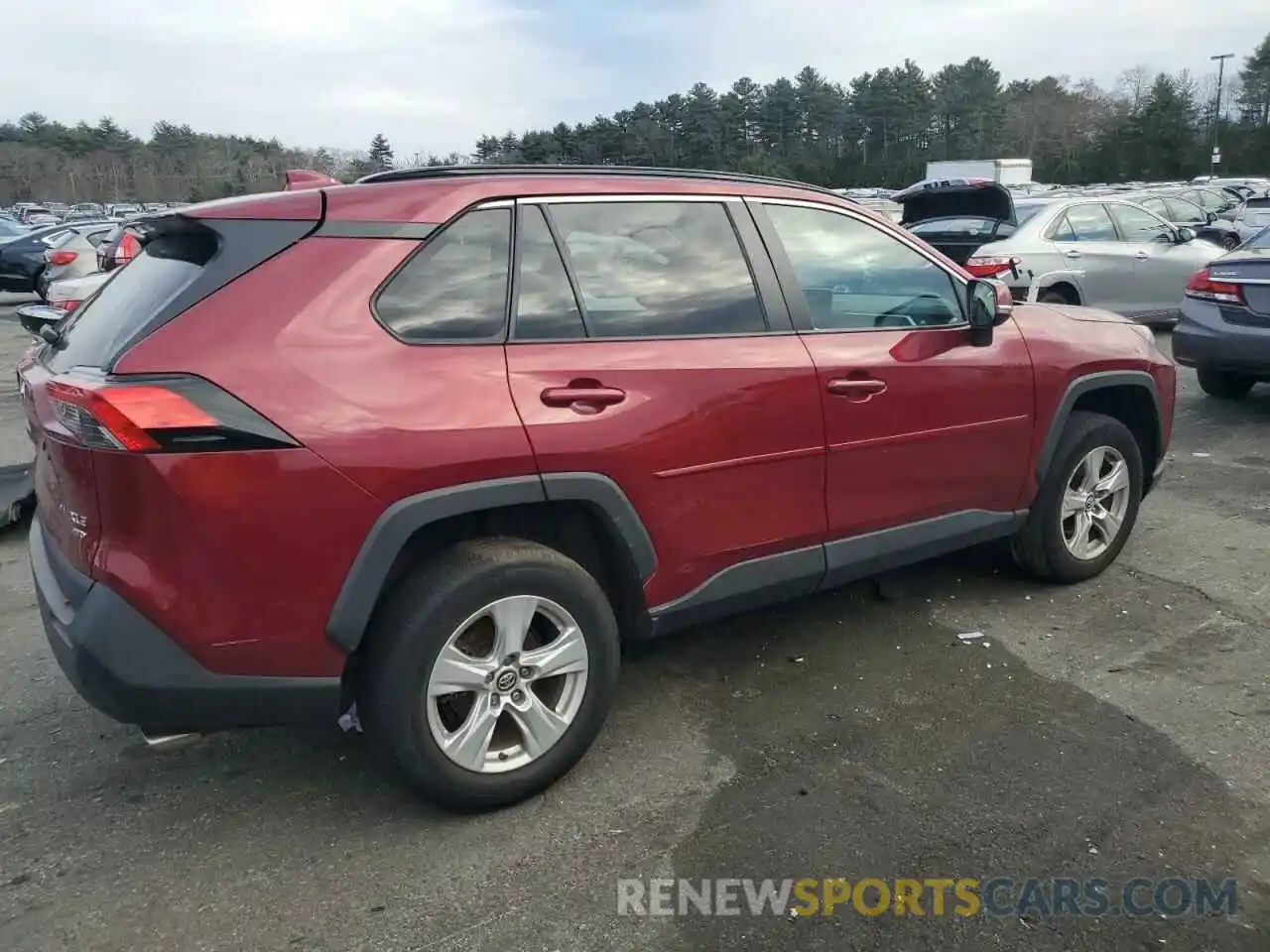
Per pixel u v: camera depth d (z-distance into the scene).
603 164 3.66
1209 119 71.00
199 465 2.54
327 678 2.78
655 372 3.22
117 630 2.57
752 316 3.54
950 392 3.99
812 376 3.57
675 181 3.52
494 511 3.13
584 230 3.25
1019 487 4.35
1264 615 4.34
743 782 3.20
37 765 3.42
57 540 2.89
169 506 2.54
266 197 2.94
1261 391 9.16
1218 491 6.14
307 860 2.88
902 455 3.88
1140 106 72.75
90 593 2.63
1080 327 4.61
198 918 2.64
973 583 4.78
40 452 3.06
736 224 3.60
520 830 2.99
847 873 2.77
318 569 2.69
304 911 2.66
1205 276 7.94
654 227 3.41
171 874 2.83
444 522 3.01
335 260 2.81
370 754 3.38
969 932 2.54
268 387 2.62
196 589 2.59
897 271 4.04
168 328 2.63
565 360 3.07
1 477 5.84
